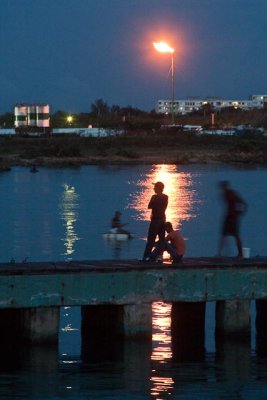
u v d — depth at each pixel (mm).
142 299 46625
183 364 44281
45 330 45781
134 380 41625
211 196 146875
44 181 179000
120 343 46969
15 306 44812
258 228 103625
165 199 49625
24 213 120312
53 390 39938
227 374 42875
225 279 47625
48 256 80750
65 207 128875
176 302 48625
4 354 45406
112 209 126625
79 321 52844
